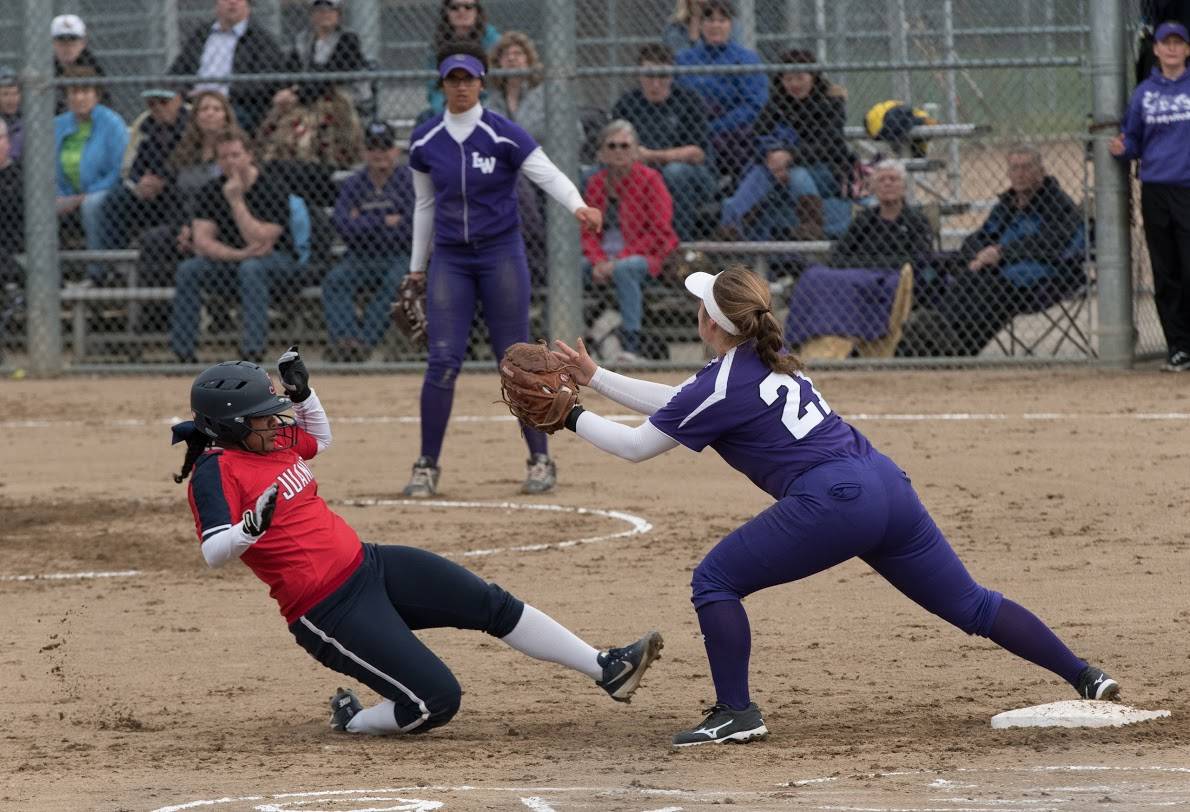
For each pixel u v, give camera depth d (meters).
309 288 55.41
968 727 18.20
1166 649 21.55
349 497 35.34
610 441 18.23
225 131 53.81
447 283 34.50
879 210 51.41
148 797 15.69
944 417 43.38
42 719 19.64
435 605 18.70
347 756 17.58
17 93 57.19
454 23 52.53
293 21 64.94
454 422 46.03
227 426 17.98
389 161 52.78
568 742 18.12
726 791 15.40
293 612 18.25
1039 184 50.88
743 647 17.83
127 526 33.09
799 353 52.09
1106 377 49.47
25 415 48.78
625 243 51.91
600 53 62.47
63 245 57.62
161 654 23.03
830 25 61.84
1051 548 28.42
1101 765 16.09
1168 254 49.06
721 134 52.66
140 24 66.19
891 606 24.91
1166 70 47.94
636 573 27.42
